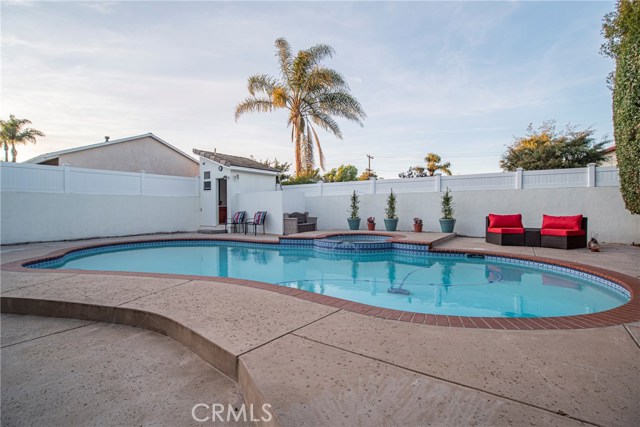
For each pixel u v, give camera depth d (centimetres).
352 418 138
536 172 957
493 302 428
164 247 1002
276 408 144
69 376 204
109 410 168
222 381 201
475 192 1046
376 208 1237
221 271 652
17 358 231
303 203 1317
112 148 1411
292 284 542
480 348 212
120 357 234
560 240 730
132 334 279
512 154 1777
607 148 1517
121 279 424
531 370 182
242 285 391
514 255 650
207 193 1376
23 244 912
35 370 212
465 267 656
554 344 219
